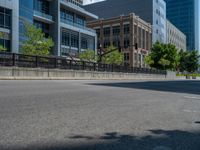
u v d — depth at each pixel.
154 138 4.43
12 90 11.70
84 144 4.00
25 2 51.81
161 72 65.12
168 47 81.56
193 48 182.75
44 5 64.62
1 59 22.73
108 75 38.72
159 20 117.00
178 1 187.25
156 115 6.61
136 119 6.00
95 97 10.21
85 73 33.47
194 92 14.71
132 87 17.28
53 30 65.62
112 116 6.28
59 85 16.52
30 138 4.24
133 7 114.19
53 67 28.83
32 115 6.08
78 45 74.25
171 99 10.52
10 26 46.78
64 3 68.00
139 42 100.50
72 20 75.06
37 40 42.50
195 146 4.04
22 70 24.28
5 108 6.87
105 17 120.62
